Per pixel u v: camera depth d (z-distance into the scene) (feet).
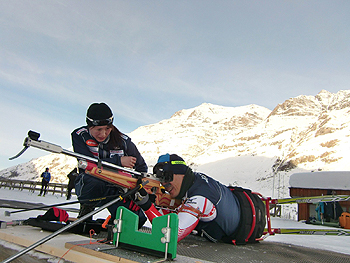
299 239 13.98
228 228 8.04
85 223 6.87
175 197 7.45
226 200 7.76
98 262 4.09
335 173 29.09
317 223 26.22
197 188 7.31
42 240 4.05
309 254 8.20
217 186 7.80
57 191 47.96
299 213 28.99
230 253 6.84
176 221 4.34
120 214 4.94
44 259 4.63
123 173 6.06
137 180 6.21
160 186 7.34
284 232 11.03
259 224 8.95
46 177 42.63
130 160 7.26
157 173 7.07
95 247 4.53
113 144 7.86
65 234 6.18
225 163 213.66
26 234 5.69
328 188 29.12
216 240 8.46
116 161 7.08
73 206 28.50
